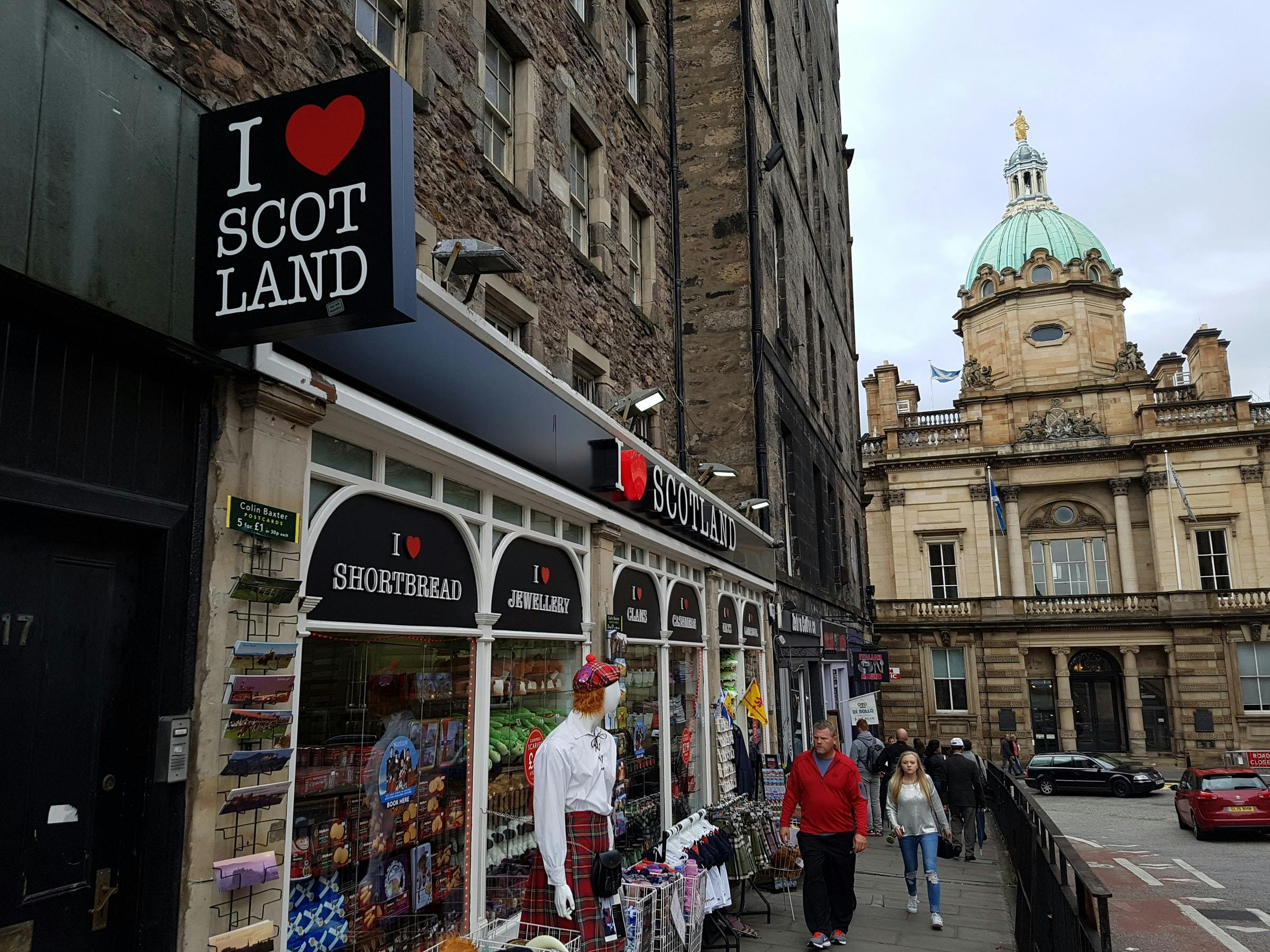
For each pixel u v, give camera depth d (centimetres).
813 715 1938
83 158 326
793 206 2011
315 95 358
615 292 1040
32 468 309
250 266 359
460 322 554
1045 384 4231
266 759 371
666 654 952
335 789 437
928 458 4178
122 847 337
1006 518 4088
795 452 1847
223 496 377
